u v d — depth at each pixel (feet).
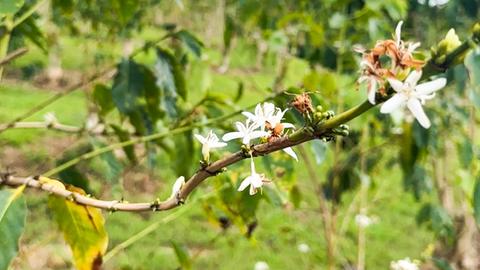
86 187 7.32
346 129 2.92
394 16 10.30
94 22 13.88
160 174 27.48
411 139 10.44
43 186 4.42
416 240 24.63
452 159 17.31
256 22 13.08
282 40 11.43
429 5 13.28
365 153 13.56
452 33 2.97
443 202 15.49
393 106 2.73
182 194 3.43
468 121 11.55
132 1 6.82
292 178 7.97
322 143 6.25
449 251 18.28
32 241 19.08
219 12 44.52
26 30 7.18
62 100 46.16
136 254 20.81
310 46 12.55
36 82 49.52
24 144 31.50
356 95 9.86
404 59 2.80
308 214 20.61
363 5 12.38
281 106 6.43
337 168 12.52
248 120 3.25
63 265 16.97
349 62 11.42
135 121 7.82
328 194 12.98
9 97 44.39
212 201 7.18
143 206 3.60
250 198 7.07
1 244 4.13
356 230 23.13
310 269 17.22
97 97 7.85
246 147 3.17
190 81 10.32
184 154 7.67
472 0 10.77
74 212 4.77
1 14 4.85
